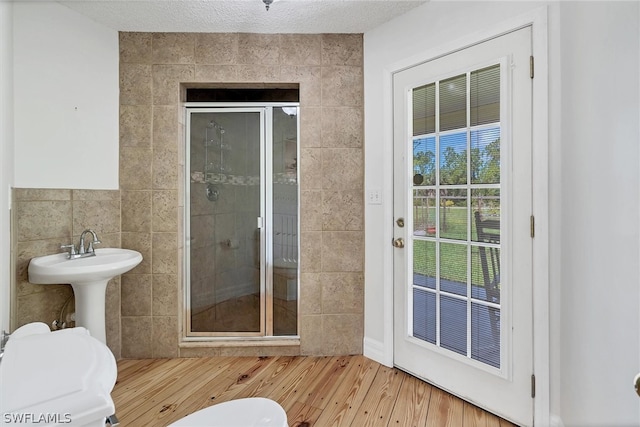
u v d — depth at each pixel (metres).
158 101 2.20
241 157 2.36
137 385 1.89
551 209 1.43
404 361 2.02
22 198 1.73
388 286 2.08
